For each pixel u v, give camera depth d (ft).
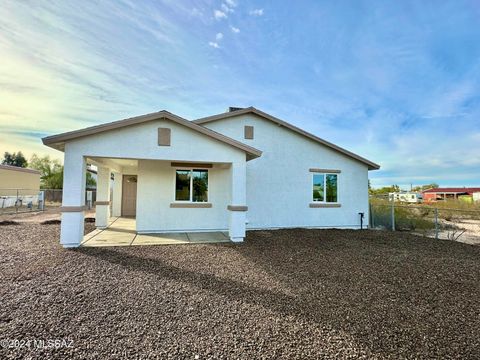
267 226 37.78
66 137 23.95
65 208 24.56
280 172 38.60
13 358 8.76
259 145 38.01
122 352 9.22
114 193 52.80
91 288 15.19
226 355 9.17
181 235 31.83
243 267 19.80
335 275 18.40
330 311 12.83
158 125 26.71
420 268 20.45
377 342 10.14
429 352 9.53
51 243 26.63
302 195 39.34
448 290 16.01
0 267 18.76
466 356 9.32
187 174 34.53
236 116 37.65
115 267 19.11
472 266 21.27
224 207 35.06
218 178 35.04
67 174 24.57
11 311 12.19
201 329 10.91
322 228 39.93
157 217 33.47
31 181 95.76
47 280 16.34
